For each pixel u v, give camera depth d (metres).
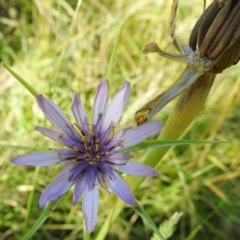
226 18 0.12
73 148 0.12
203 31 0.12
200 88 0.13
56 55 0.30
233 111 0.31
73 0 0.35
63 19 0.31
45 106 0.12
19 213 0.26
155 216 0.27
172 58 0.13
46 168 0.26
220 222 0.28
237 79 0.29
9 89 0.28
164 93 0.13
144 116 0.13
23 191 0.26
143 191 0.27
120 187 0.12
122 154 0.12
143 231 0.27
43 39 0.31
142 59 0.31
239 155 0.29
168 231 0.14
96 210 0.12
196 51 0.12
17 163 0.11
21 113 0.27
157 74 0.29
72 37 0.30
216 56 0.12
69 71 0.29
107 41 0.31
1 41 0.31
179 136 0.14
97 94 0.12
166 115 0.28
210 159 0.28
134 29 0.32
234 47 0.12
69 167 0.12
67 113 0.27
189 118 0.13
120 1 0.33
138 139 0.12
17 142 0.27
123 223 0.26
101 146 0.12
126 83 0.12
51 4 0.31
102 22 0.32
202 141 0.11
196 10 0.32
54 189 0.11
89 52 0.30
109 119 0.12
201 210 0.28
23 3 0.35
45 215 0.11
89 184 0.12
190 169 0.28
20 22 0.33
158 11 0.33
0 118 0.28
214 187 0.28
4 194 0.26
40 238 0.26
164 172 0.28
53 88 0.26
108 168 0.12
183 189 0.28
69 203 0.26
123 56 0.31
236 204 0.28
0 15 0.34
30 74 0.28
